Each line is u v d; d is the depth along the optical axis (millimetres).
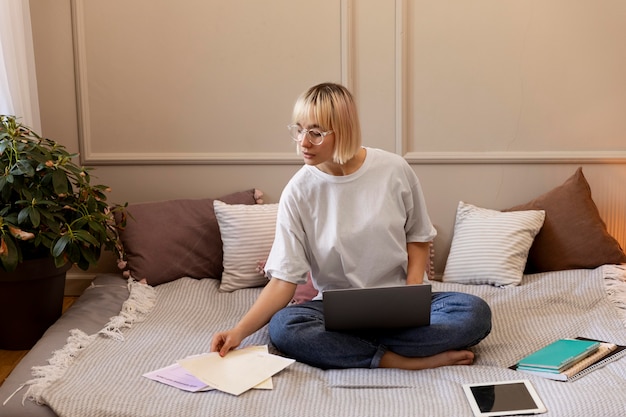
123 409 1870
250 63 3111
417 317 2074
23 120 2752
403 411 1846
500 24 3037
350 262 2303
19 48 2734
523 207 3061
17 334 2604
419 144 3135
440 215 3178
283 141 3158
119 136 3174
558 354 2072
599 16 3010
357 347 2123
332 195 2305
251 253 2914
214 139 3170
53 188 2545
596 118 3070
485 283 2887
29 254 2582
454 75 3076
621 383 1932
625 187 3107
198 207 3072
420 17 3047
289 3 3064
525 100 3078
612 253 2893
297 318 2188
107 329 2389
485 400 1869
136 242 2943
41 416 1899
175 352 2238
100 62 3119
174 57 3117
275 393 1932
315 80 3105
